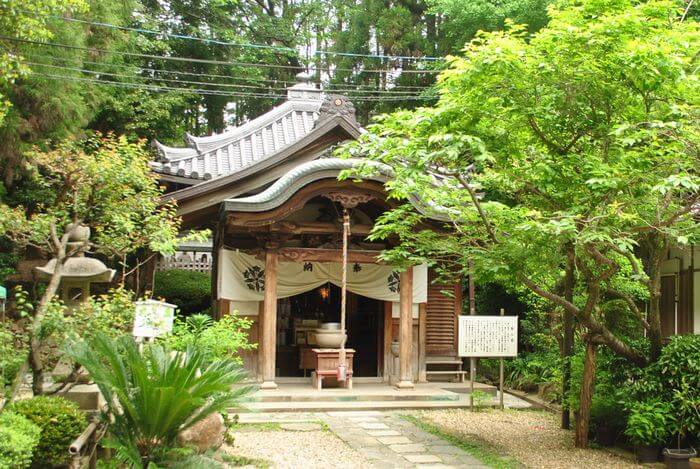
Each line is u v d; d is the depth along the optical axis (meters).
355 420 11.57
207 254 21.91
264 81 26.80
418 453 9.29
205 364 7.70
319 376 13.46
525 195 10.18
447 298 16.16
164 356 7.68
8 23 10.51
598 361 10.78
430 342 15.97
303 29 28.98
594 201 8.74
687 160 8.38
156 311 8.10
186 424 7.17
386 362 14.96
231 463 8.38
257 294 14.27
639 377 9.77
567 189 9.07
